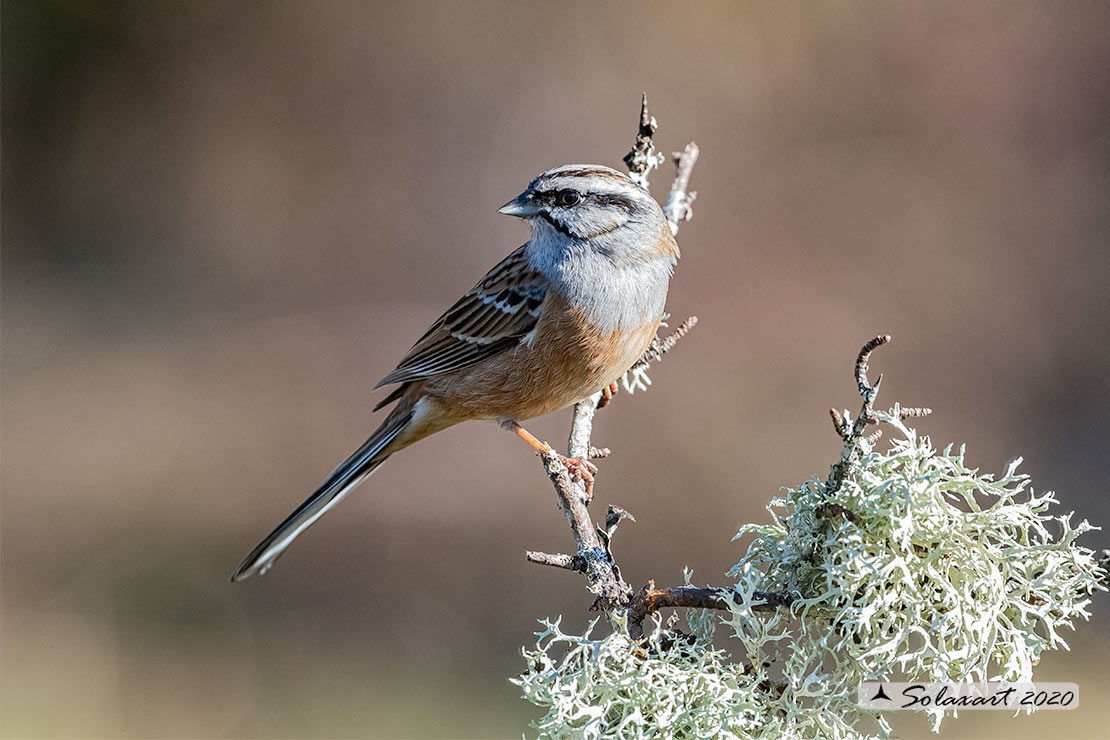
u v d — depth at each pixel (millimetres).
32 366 15625
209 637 11039
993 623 4074
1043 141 14984
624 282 6555
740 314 14195
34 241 17672
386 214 16531
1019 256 14406
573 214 6508
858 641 4203
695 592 4312
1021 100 15117
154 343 16078
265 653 10828
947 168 14992
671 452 13141
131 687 10297
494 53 16359
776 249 14633
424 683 10281
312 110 16875
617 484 12859
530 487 13094
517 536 12586
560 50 16125
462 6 16422
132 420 14812
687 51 15703
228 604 11648
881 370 13688
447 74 16484
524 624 11406
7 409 14883
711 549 12320
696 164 15188
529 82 16250
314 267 16641
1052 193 14727
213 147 17203
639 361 7023
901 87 15273
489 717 9680
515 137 16250
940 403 13453
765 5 15492
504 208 6633
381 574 12227
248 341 15984
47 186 17453
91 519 13141
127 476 13867
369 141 16734
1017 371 13727
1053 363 13750
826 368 13727
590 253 6535
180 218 17250
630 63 15883
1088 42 14992
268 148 16922
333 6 16703
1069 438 13273
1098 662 9336
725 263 14547
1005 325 13992
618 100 15883
